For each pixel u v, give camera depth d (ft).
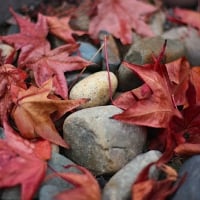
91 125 1.19
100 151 1.18
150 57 1.40
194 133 1.23
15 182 1.07
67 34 1.49
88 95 1.30
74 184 1.07
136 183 1.07
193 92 1.24
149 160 1.14
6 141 1.16
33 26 1.47
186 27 1.65
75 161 1.23
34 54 1.42
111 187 1.09
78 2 1.75
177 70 1.32
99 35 1.54
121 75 1.39
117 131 1.19
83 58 1.42
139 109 1.18
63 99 1.32
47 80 1.28
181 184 1.08
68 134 1.23
